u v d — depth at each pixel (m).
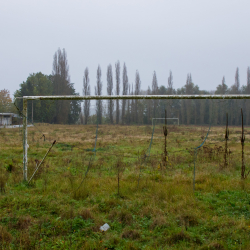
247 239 3.72
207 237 3.88
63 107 35.66
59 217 4.30
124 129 27.77
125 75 46.50
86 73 44.75
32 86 42.88
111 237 3.78
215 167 8.25
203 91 44.84
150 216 4.59
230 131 24.98
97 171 7.95
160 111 43.00
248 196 5.53
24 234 3.71
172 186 6.07
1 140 15.48
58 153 11.30
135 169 8.26
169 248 3.52
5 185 6.00
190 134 22.56
